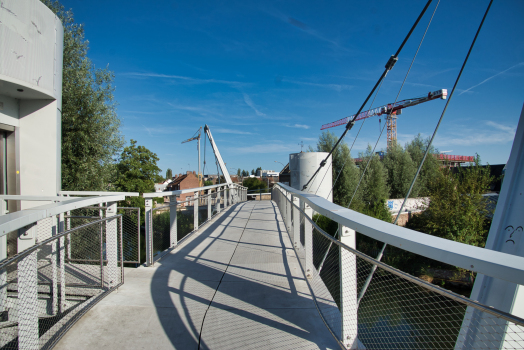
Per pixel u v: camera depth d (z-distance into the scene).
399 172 28.69
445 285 12.77
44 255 3.64
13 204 5.18
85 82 9.91
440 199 18.19
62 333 2.39
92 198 3.15
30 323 1.98
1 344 2.24
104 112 10.39
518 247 1.95
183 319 2.70
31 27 4.86
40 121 5.41
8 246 3.77
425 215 19.44
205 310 2.88
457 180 17.83
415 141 32.19
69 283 3.48
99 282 3.57
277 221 8.42
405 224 22.03
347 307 2.11
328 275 4.25
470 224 16.72
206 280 3.69
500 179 17.16
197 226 6.82
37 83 4.96
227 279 3.72
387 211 22.23
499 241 2.08
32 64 4.87
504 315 1.10
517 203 1.99
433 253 1.30
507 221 2.05
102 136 10.23
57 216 3.76
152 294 3.25
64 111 9.38
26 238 2.45
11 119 5.19
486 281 1.84
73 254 4.02
